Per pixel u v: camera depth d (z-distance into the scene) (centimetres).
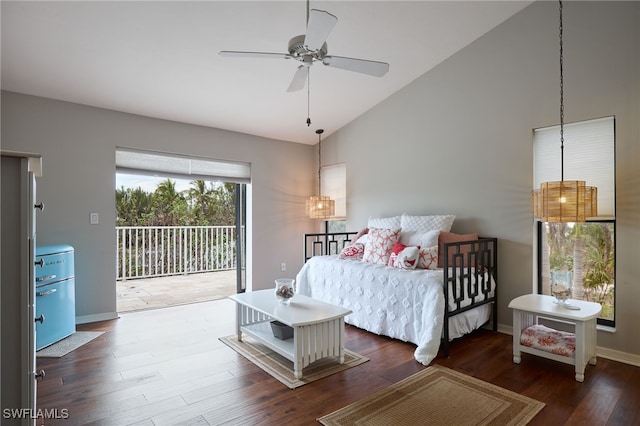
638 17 269
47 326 304
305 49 224
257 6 275
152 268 627
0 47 281
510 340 321
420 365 268
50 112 356
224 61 335
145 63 324
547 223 328
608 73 282
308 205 514
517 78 336
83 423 192
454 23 334
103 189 384
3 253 129
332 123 501
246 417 199
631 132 271
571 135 307
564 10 306
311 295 405
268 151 518
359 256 398
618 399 217
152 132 418
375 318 331
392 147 448
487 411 204
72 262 337
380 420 196
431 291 289
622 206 276
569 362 246
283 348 263
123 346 306
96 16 265
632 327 271
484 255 340
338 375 251
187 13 273
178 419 197
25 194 133
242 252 513
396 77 411
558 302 272
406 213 432
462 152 378
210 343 314
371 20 312
